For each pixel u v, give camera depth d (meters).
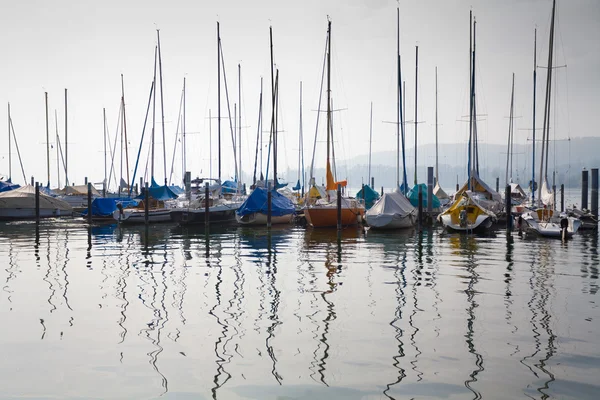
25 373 8.99
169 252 24.36
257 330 11.42
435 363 9.33
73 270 19.25
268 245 26.98
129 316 12.62
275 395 8.06
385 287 15.91
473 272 18.52
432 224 38.38
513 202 47.38
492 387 8.28
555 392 8.08
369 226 36.69
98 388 8.36
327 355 9.79
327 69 38.56
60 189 61.53
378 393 8.09
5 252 24.52
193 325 11.84
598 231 33.62
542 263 20.55
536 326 11.62
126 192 60.50
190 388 8.34
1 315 12.77
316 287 15.96
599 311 12.95
